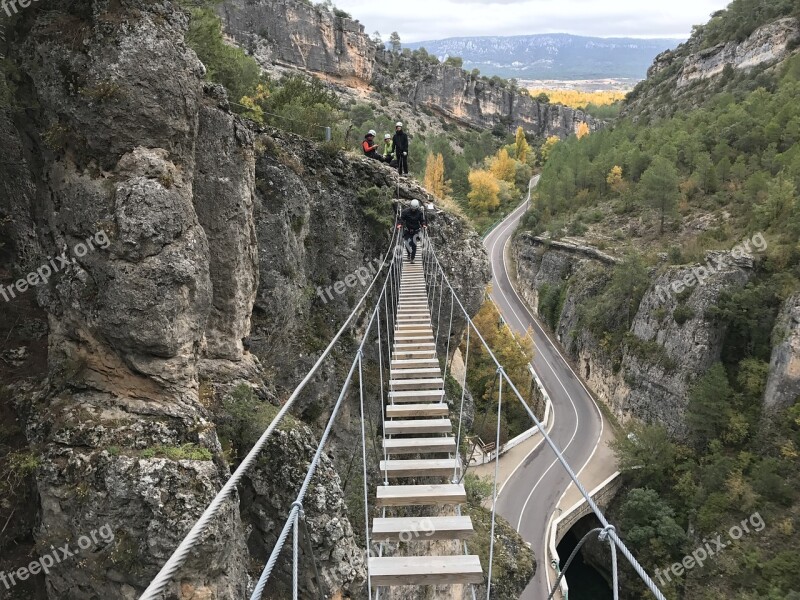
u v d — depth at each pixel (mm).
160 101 8430
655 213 66125
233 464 9523
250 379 11219
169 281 8156
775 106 68000
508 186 102562
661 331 47000
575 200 81062
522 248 78875
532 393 53375
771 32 92625
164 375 8344
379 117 82188
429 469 7684
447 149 97625
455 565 5816
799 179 49500
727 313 42719
